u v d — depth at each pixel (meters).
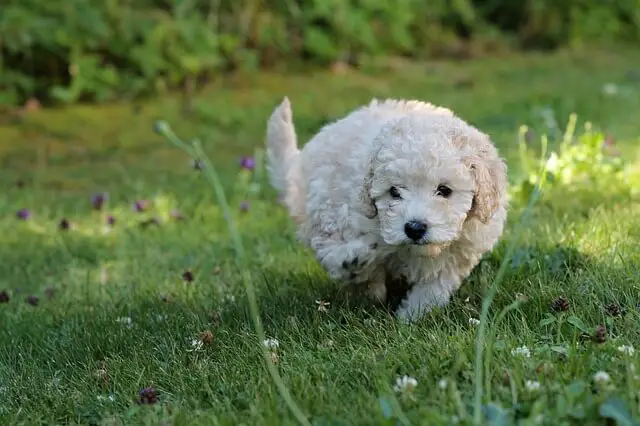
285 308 4.91
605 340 3.78
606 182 6.97
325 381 3.77
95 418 3.87
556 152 8.26
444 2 14.94
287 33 13.59
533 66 13.92
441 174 4.11
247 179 8.52
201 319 4.89
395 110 4.97
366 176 4.34
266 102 11.90
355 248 4.57
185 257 6.62
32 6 11.49
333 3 13.48
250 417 3.50
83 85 11.77
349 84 12.71
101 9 11.85
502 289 4.71
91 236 7.48
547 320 4.07
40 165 9.93
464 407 3.26
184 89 12.49
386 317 4.56
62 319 5.41
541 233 5.76
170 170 9.52
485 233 4.62
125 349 4.69
